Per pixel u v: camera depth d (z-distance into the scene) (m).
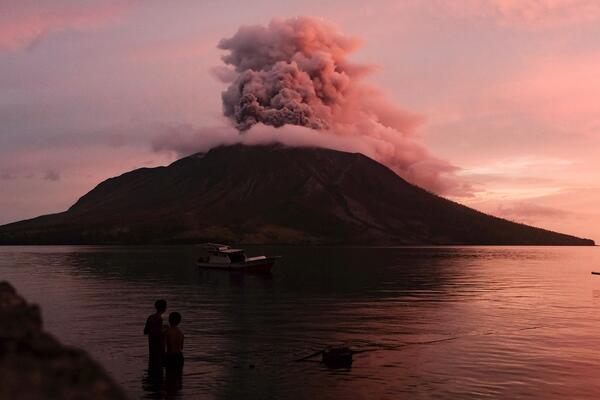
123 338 29.50
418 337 29.84
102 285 68.31
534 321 35.94
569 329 32.44
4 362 3.65
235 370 22.38
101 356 24.88
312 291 59.38
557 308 43.47
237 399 18.48
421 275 89.25
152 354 22.53
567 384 20.03
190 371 22.22
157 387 19.88
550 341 28.50
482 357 24.61
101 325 34.28
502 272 99.44
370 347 27.06
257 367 22.88
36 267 115.44
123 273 94.25
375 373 21.84
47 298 51.88
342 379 20.97
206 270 102.88
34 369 3.58
